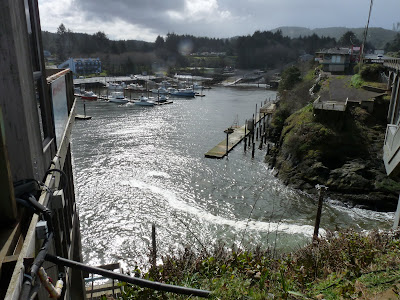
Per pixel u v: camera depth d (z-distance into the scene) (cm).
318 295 442
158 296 469
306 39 18412
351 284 473
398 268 520
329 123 3138
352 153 2945
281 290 450
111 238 1980
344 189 2633
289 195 2658
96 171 3048
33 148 444
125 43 17200
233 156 3656
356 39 12319
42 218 377
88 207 2344
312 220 2247
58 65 12162
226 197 2570
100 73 12750
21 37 427
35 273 266
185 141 4162
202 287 476
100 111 6175
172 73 14650
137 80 11338
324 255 623
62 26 15425
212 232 2023
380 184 2584
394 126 1205
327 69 6619
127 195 2550
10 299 221
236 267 521
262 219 2228
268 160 3428
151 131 4631
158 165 3250
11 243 318
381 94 3712
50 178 488
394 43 12662
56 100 657
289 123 3691
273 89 10625
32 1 517
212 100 7956
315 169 2825
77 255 964
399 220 1243
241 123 5341
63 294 514
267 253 637
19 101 404
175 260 565
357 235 698
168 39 19850
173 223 2142
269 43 17412
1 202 338
